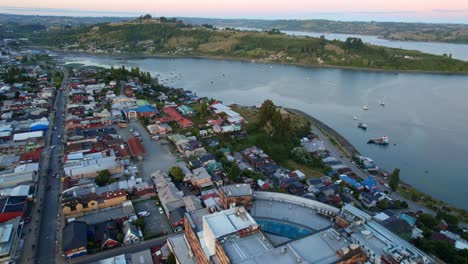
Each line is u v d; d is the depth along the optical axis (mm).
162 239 100500
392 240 78875
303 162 164500
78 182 128625
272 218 86875
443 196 148000
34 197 120125
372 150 193625
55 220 108188
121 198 116188
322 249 68438
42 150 160625
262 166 153875
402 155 187750
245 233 70625
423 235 105438
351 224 82188
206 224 73312
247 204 91188
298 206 92062
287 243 70188
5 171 135375
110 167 137000
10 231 94250
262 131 197000
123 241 97938
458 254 94062
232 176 136250
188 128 197125
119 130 191750
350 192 138000
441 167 174375
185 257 85625
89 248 94812
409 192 144625
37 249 95000
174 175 133375
